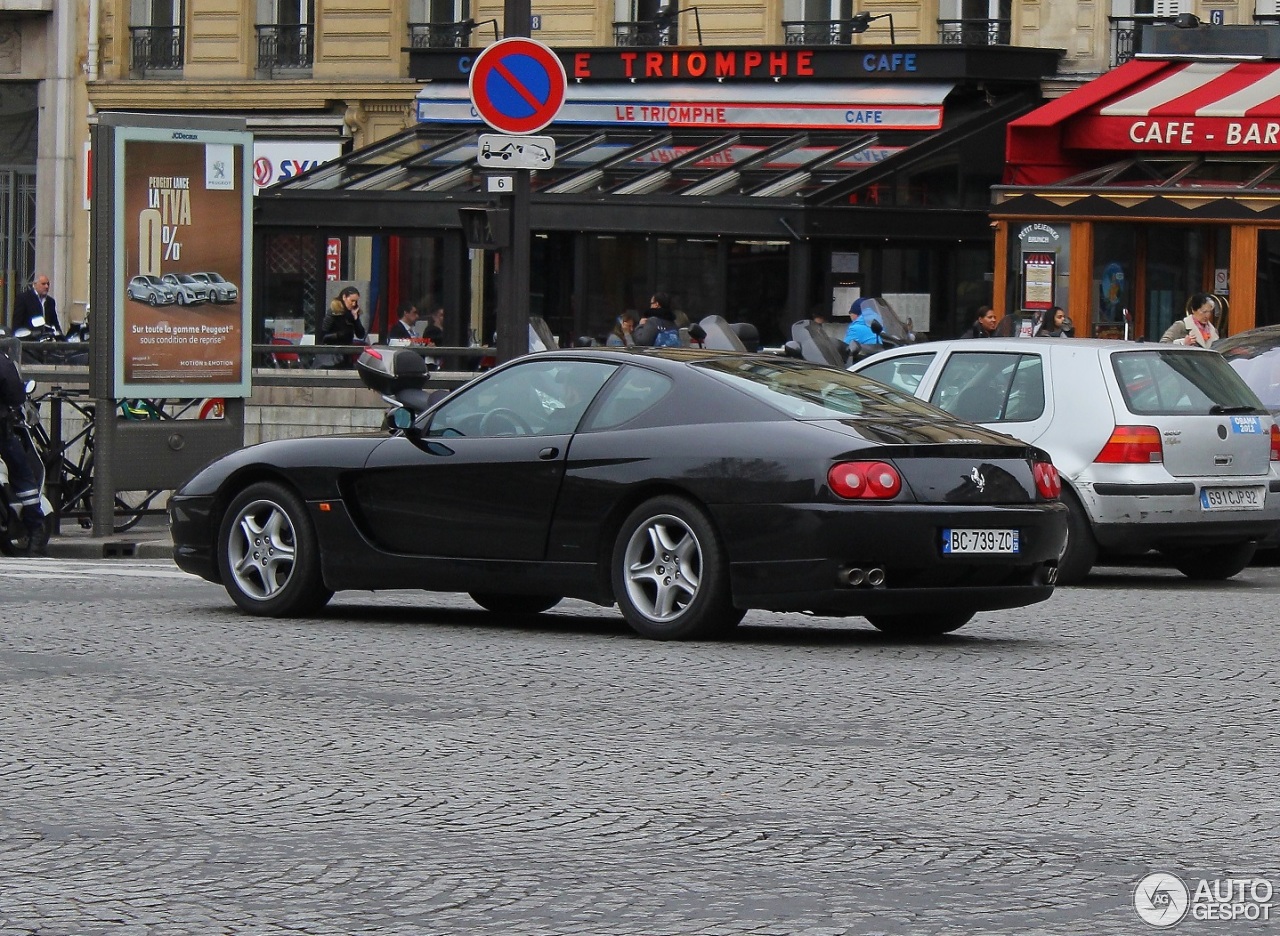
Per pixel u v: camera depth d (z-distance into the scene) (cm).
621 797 1203
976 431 1886
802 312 4922
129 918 948
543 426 1916
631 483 1838
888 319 4628
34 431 3177
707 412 1839
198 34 6644
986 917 953
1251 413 2547
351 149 6397
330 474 2002
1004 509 1806
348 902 974
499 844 1090
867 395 1916
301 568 2019
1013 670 1705
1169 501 2455
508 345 3006
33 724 1428
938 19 5659
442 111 6044
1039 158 4781
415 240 5328
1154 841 1107
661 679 1633
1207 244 4541
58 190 6988
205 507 2080
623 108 5766
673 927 933
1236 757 1338
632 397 1884
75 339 5612
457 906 968
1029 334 4369
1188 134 4600
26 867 1041
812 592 1762
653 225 5025
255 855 1066
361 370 2434
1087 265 4591
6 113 7075
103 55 6838
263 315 5466
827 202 4925
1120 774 1280
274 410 4088
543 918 948
